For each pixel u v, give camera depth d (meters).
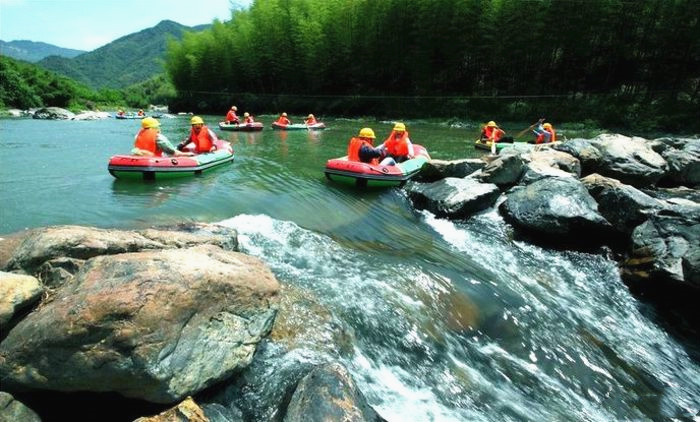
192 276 3.50
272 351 3.92
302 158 13.57
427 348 4.62
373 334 4.63
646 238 6.40
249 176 10.71
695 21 22.73
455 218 8.23
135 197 8.60
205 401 3.33
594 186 8.03
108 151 14.72
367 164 9.84
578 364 4.83
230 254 4.40
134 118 33.97
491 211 8.44
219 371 3.37
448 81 31.69
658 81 25.12
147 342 3.03
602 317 5.72
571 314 5.69
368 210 8.59
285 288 5.09
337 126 25.80
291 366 3.75
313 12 36.31
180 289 3.35
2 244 4.50
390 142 11.12
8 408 2.88
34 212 7.54
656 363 5.05
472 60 30.33
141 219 7.24
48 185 9.55
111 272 3.43
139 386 3.01
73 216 7.34
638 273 6.19
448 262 6.58
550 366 4.73
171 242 4.86
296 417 3.03
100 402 3.21
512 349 4.90
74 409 3.15
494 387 4.30
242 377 3.59
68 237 4.18
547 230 7.34
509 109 27.70
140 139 10.56
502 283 6.14
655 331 5.59
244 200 8.52
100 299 3.08
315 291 5.18
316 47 35.50
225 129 22.12
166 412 3.03
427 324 4.94
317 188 9.68
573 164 9.52
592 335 5.35
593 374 4.73
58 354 2.94
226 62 43.69
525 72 28.72
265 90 42.62
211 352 3.36
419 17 29.72
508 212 8.04
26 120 29.55
